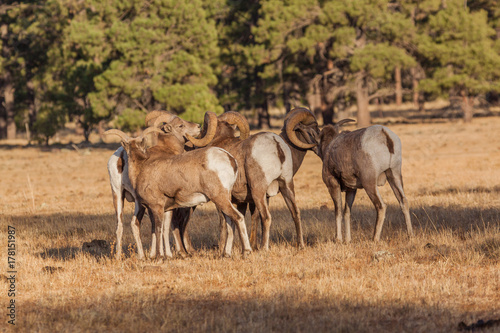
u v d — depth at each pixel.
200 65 159.75
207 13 183.62
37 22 193.12
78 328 23.23
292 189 36.09
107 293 27.98
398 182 37.06
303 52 176.62
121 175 35.72
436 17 163.75
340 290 26.83
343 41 163.50
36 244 44.06
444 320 22.67
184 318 23.69
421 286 27.22
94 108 152.12
